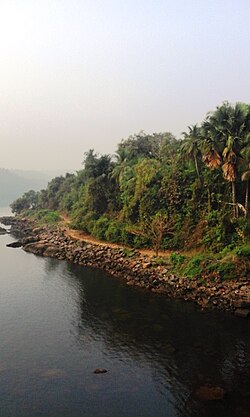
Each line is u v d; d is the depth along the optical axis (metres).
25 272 53.34
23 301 39.94
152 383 23.66
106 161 78.38
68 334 31.14
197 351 27.66
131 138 86.12
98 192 76.56
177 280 41.97
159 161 64.69
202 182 52.81
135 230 60.53
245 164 44.22
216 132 48.22
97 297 40.69
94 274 51.22
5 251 72.00
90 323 33.41
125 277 48.31
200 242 49.09
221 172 49.97
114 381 23.92
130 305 37.75
